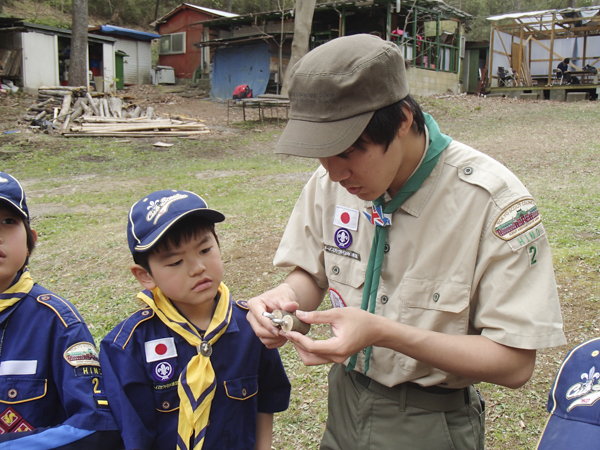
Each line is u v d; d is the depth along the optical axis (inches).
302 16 704.4
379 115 54.8
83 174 466.6
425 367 63.8
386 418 67.4
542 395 129.6
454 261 61.6
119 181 436.1
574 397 48.3
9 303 70.4
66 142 585.6
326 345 54.2
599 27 864.9
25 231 72.7
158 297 70.8
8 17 876.0
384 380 66.7
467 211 60.6
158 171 473.4
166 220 64.2
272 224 273.7
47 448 59.0
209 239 68.1
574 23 894.4
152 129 657.6
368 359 67.4
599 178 338.6
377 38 57.3
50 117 677.3
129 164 502.3
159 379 68.0
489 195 59.7
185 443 66.2
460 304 61.2
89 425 61.9
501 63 922.1
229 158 534.0
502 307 58.2
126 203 364.2
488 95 898.7
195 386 67.1
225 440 70.6
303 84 57.0
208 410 67.9
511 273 58.3
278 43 889.5
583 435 45.1
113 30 1094.4
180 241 65.4
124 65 1160.8
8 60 900.6
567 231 230.5
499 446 115.6
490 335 59.0
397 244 64.6
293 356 154.5
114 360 67.1
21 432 60.6
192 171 466.9
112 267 237.1
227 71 950.4
